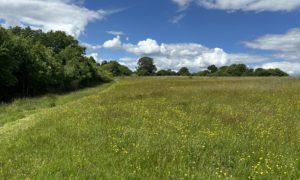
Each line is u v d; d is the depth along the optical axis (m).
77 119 15.35
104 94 33.66
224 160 8.99
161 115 16.30
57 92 50.00
